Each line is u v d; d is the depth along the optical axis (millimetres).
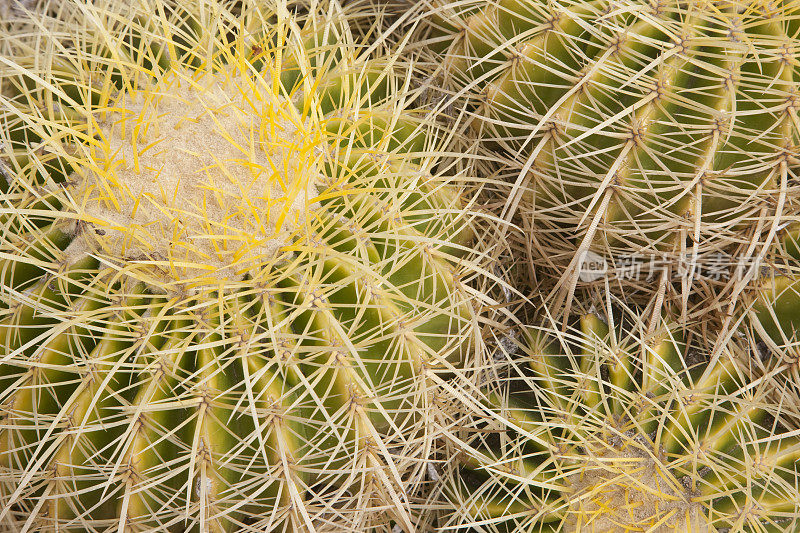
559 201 847
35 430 783
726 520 785
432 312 814
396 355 804
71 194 797
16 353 756
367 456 797
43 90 845
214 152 797
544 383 837
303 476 795
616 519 797
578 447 812
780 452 799
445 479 846
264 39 831
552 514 805
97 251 787
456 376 845
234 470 779
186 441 776
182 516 770
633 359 835
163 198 783
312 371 786
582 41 826
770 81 809
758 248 836
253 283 772
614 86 825
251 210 781
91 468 764
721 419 810
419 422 811
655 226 833
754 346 827
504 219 877
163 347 771
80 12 894
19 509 806
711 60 819
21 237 787
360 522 817
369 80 865
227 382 775
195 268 779
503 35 864
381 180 822
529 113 837
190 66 829
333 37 888
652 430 810
